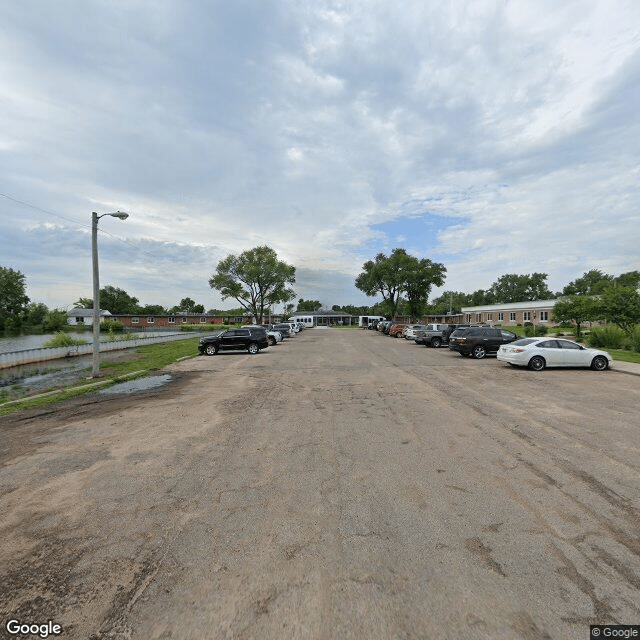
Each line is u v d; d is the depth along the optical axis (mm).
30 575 3049
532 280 109062
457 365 16406
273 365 17062
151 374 14867
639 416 7613
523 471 4910
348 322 99438
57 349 22641
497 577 2889
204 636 2395
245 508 4051
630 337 23531
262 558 3178
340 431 6770
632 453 5531
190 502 4215
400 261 69375
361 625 2447
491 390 10445
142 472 5094
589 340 26281
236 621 2508
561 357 14672
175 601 2713
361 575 2938
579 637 2332
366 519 3773
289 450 5824
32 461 5617
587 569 2980
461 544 3330
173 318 84688
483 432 6605
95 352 14688
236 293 71250
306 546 3336
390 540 3404
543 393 9984
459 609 2574
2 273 72000
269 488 4523
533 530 3549
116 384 12680
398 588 2787
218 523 3762
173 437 6625
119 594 2803
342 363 17438
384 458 5430
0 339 50062
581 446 5840
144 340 32062
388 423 7250
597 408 8297
